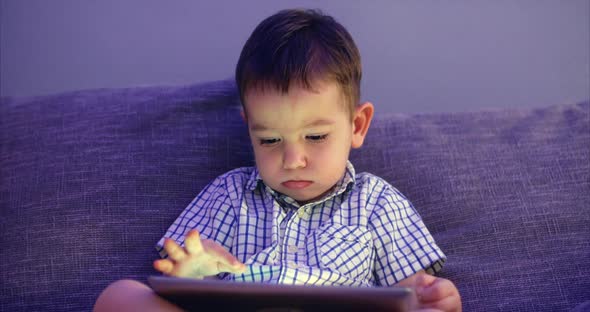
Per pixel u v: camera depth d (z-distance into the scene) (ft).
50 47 5.87
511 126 4.58
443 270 4.01
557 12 5.62
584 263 3.97
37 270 3.99
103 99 4.58
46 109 4.55
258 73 3.81
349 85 3.98
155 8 5.82
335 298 2.73
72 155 4.32
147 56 5.84
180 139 4.41
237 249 3.98
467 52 5.70
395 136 4.58
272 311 2.88
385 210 4.04
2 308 3.92
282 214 4.05
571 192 4.22
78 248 4.04
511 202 4.21
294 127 3.78
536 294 3.89
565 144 4.42
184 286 2.77
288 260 3.89
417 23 5.71
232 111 4.57
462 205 4.25
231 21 5.78
